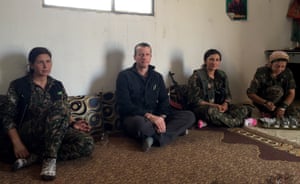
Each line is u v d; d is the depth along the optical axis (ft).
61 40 9.19
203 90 10.49
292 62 13.38
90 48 9.70
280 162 7.24
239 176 6.51
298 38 13.97
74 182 6.24
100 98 9.72
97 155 7.70
